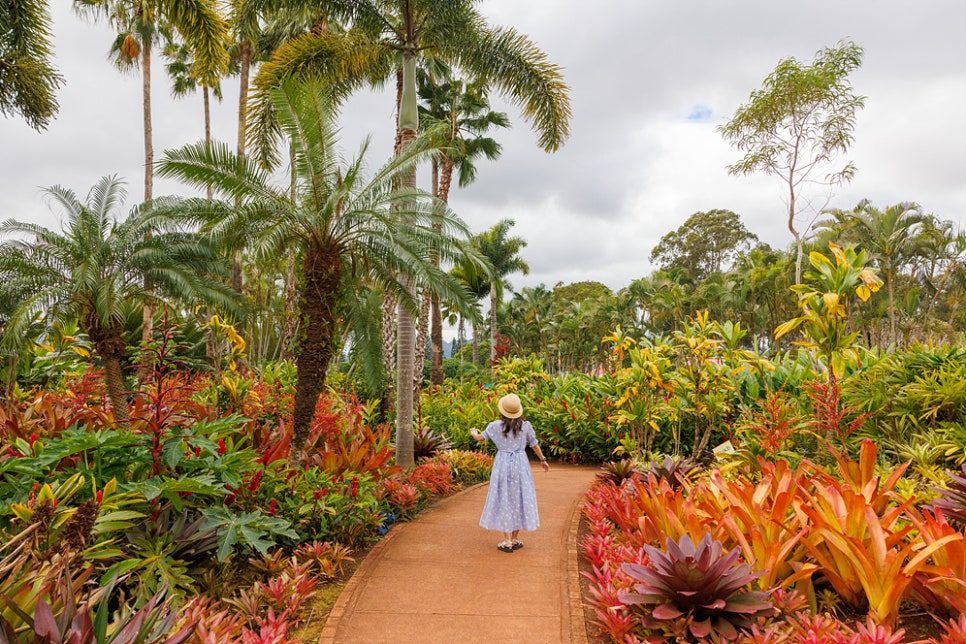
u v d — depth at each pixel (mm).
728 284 41062
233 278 18016
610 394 11172
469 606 4234
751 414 7289
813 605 3650
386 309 16297
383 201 7688
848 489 3719
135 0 19531
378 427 9195
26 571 2920
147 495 4211
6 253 8234
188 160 6848
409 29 10109
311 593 4254
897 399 6191
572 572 4887
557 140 11328
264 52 19141
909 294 29875
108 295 7867
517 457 5633
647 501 4723
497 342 33344
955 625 2953
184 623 3193
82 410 6742
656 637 3354
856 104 16219
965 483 4109
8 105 12812
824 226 30562
